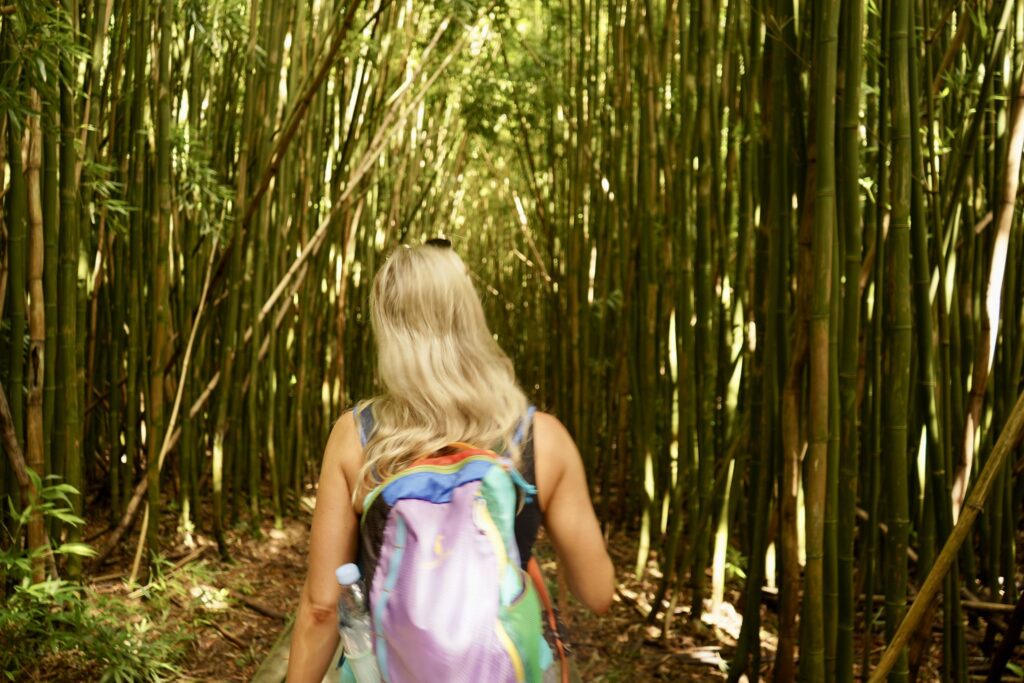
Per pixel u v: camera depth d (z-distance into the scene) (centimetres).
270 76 413
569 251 596
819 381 207
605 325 566
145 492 386
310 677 130
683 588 401
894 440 210
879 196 256
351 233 627
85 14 335
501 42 637
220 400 424
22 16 244
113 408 421
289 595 392
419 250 138
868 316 285
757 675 277
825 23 198
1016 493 353
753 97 341
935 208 263
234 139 489
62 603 296
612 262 549
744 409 394
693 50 380
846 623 222
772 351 264
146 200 412
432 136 821
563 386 645
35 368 284
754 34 336
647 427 437
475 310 136
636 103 525
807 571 214
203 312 421
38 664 280
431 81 490
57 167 286
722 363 399
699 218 366
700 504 361
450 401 130
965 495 266
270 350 490
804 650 218
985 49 296
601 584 137
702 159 362
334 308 655
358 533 134
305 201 520
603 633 354
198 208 418
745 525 406
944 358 265
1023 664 285
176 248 462
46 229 286
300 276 482
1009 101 295
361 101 513
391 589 123
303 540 486
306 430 600
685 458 381
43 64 254
